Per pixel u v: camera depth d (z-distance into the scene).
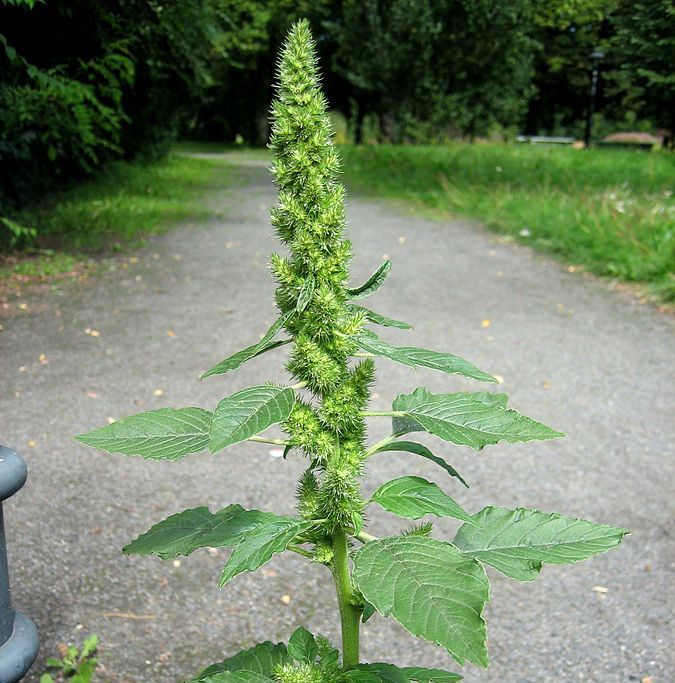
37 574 3.60
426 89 29.70
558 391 5.83
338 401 1.51
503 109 30.84
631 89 25.42
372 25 28.78
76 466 4.62
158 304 8.00
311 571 3.72
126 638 3.20
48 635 3.20
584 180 15.40
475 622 1.19
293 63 1.42
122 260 9.91
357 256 10.50
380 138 31.86
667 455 4.84
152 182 17.41
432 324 7.45
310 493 1.62
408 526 4.08
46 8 9.55
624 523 4.07
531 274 9.46
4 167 10.81
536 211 12.24
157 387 5.79
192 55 13.86
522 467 4.70
